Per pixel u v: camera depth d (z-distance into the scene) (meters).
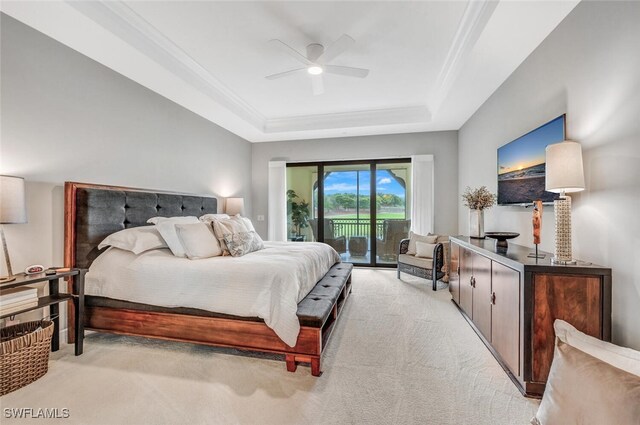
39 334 1.94
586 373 1.06
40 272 2.16
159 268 2.37
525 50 2.51
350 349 2.37
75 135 2.60
